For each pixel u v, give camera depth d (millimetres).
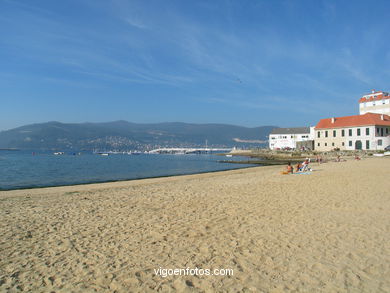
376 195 12359
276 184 17328
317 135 70875
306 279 5152
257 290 4832
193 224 8891
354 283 4977
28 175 35844
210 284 5098
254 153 110812
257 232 7855
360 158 42031
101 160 84625
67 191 19125
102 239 7738
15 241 7711
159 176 33406
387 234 7312
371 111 70375
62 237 8008
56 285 5211
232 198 13062
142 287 5062
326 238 7176
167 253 6602
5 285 5227
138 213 10695
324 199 11922
